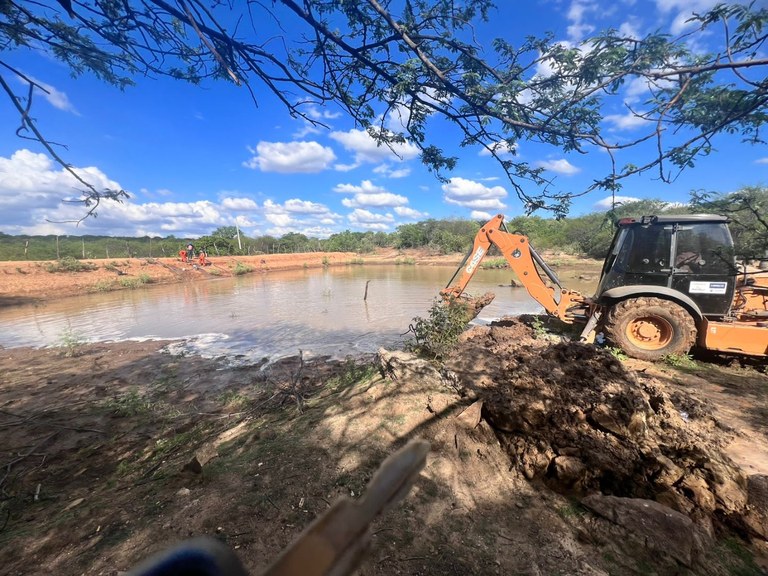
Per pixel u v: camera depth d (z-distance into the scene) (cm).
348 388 509
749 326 614
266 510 279
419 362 476
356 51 220
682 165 195
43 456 480
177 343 1023
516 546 251
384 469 49
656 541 240
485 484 312
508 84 204
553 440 331
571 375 376
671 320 636
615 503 268
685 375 574
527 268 814
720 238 651
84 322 1305
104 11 215
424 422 376
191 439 497
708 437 350
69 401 656
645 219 684
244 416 557
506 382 394
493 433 361
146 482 355
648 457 303
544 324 899
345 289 2059
